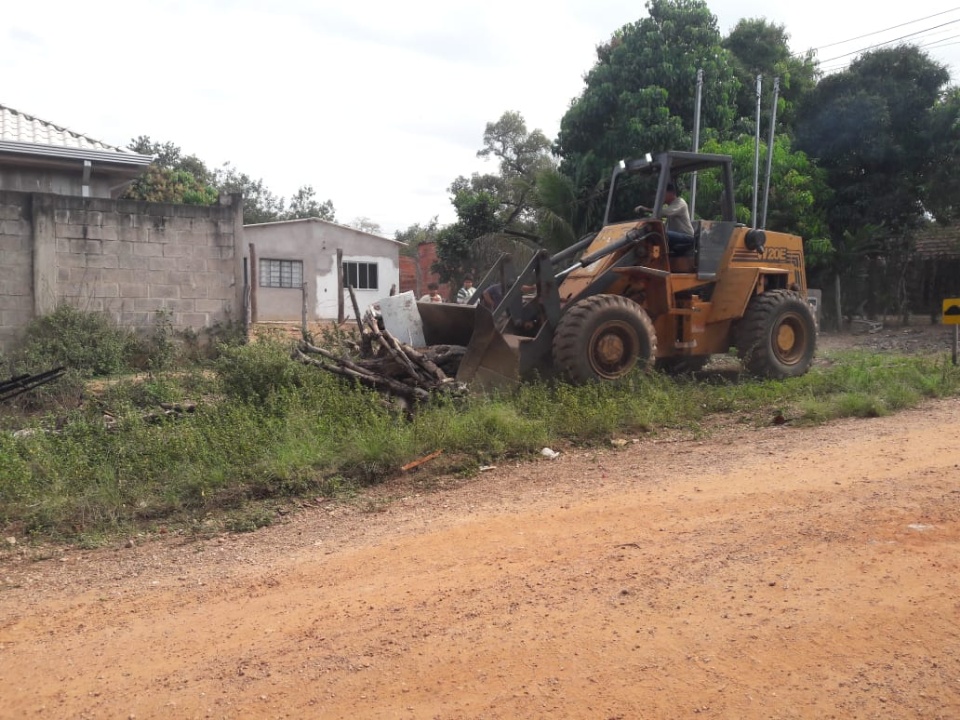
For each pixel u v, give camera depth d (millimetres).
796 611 3820
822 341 19812
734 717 3039
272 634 3936
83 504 6168
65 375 10922
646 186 14664
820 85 24000
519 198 29688
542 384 8820
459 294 18438
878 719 2998
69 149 15633
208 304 14125
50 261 12992
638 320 9461
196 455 6926
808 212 22266
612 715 3080
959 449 6691
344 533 5582
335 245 27859
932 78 22594
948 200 21797
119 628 4164
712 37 22172
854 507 5242
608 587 4219
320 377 8484
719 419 8719
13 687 3572
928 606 3799
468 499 6195
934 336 19531
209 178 45688
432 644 3697
